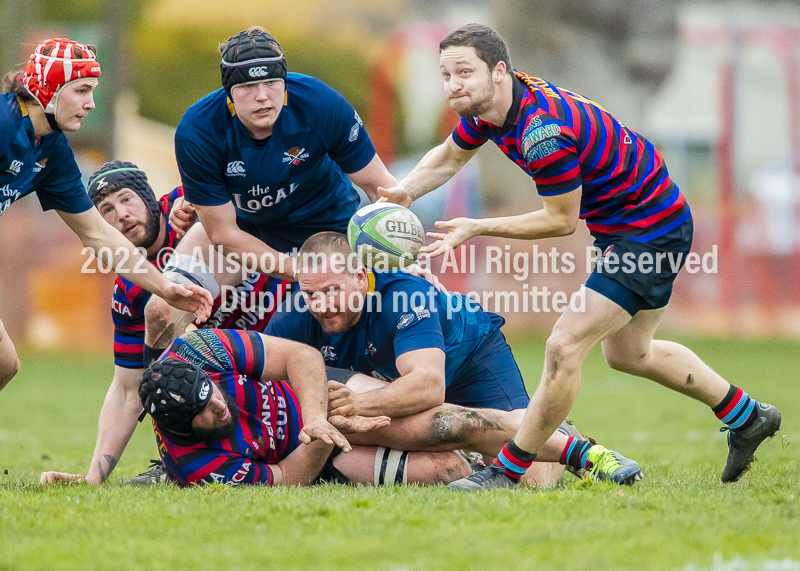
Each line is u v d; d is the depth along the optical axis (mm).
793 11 117250
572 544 11188
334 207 18734
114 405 18344
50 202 16344
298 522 12336
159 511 12945
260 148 16953
